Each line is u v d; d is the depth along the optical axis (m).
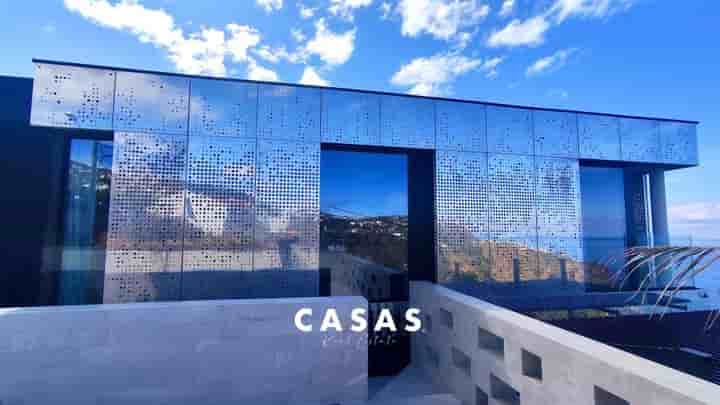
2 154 5.24
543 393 3.20
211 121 5.50
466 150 6.45
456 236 6.27
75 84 5.07
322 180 6.31
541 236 6.55
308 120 5.88
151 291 5.09
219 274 5.33
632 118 7.12
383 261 6.38
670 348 5.88
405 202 6.55
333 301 4.64
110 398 3.96
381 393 5.14
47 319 3.88
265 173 5.62
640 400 2.24
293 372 4.44
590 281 7.00
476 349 4.46
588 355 2.69
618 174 7.55
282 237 5.59
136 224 5.11
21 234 5.21
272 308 4.44
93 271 5.40
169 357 4.12
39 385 3.81
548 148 6.75
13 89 5.36
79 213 5.43
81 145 5.50
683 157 7.20
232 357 4.29
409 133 6.27
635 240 7.34
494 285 6.30
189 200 5.31
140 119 5.24
